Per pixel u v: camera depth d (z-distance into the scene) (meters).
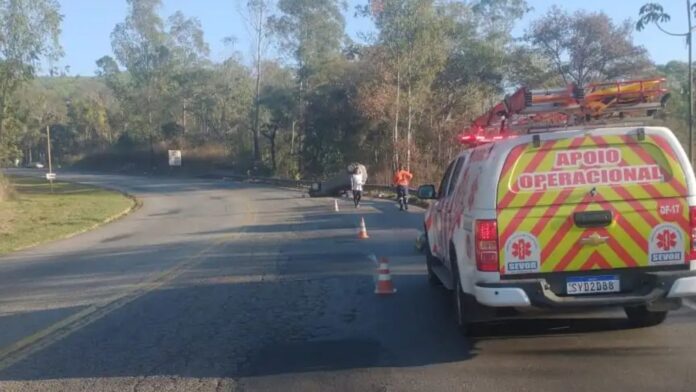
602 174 7.14
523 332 8.41
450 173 10.23
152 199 49.16
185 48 91.94
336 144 60.62
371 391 6.46
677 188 7.11
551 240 7.12
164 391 6.69
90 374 7.34
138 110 93.56
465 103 56.88
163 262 16.77
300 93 67.12
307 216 29.45
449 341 8.16
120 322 9.91
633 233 7.09
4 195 48.16
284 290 12.02
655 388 6.26
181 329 9.33
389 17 49.69
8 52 52.53
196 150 89.69
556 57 55.66
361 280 12.65
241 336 8.82
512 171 7.17
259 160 73.38
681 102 29.11
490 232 7.15
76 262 17.94
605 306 7.11
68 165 111.06
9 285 14.33
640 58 53.41
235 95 86.75
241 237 22.08
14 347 8.61
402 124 54.19
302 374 7.07
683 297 7.22
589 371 6.82
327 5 67.94
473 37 58.75
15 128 53.50
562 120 8.98
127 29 91.75
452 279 8.92
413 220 25.28
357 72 59.00
